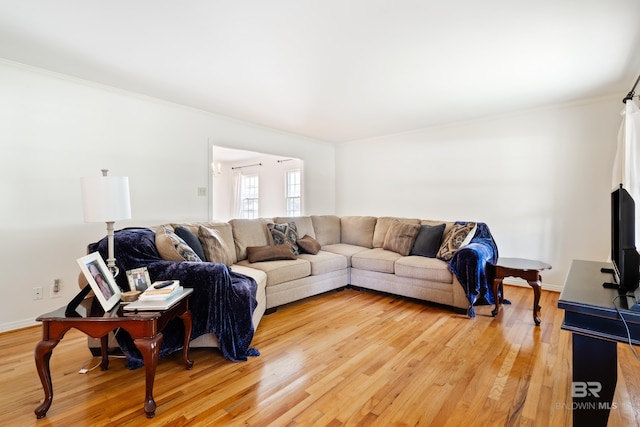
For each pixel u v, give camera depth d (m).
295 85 3.08
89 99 3.04
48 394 1.53
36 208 2.75
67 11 1.87
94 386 1.78
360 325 2.71
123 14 1.91
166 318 1.73
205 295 2.04
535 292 2.71
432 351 2.22
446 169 4.65
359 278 3.80
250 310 2.21
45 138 2.79
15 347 2.29
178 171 3.74
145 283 1.88
